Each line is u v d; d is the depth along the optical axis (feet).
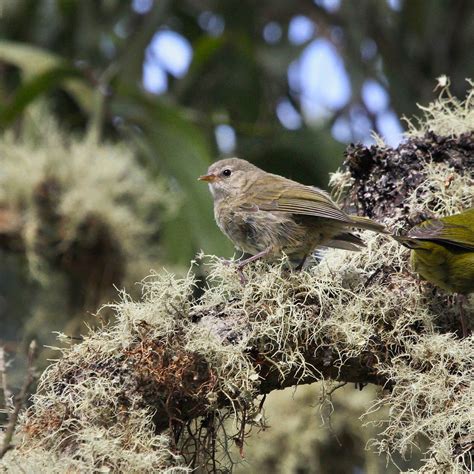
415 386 23.71
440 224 25.54
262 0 52.70
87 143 43.04
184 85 48.34
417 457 33.83
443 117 29.91
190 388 23.27
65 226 40.81
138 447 21.80
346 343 24.79
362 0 50.42
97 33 50.55
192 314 24.62
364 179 29.55
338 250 28.50
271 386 24.91
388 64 49.85
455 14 49.57
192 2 53.01
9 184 41.22
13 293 41.91
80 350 23.39
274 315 24.41
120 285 40.98
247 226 32.24
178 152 44.11
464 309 25.62
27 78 44.65
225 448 23.62
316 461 34.27
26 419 22.27
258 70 49.96
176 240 42.24
